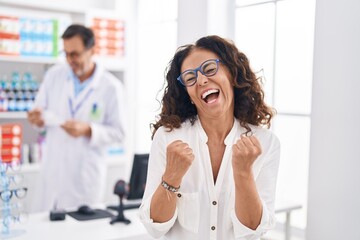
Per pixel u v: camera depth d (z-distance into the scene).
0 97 3.36
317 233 2.26
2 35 3.32
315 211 2.27
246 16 2.99
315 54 2.21
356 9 2.03
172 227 1.53
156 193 1.38
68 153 2.94
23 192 2.13
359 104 2.04
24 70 3.71
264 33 2.89
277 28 2.82
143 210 1.41
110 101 3.04
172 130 1.53
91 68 3.03
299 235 2.81
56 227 2.16
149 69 4.13
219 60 1.43
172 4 3.87
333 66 2.14
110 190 3.91
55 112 3.01
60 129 2.96
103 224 2.22
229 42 1.49
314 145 2.25
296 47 2.74
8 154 3.32
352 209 2.11
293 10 2.73
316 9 2.19
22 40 3.42
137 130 4.29
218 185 1.48
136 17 4.21
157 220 1.39
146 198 1.46
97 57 3.76
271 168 1.51
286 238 2.59
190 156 1.33
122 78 4.00
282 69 2.82
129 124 4.12
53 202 2.97
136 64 4.24
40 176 3.06
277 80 2.85
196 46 1.47
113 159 3.91
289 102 2.81
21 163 3.49
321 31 2.18
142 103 4.22
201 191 1.48
